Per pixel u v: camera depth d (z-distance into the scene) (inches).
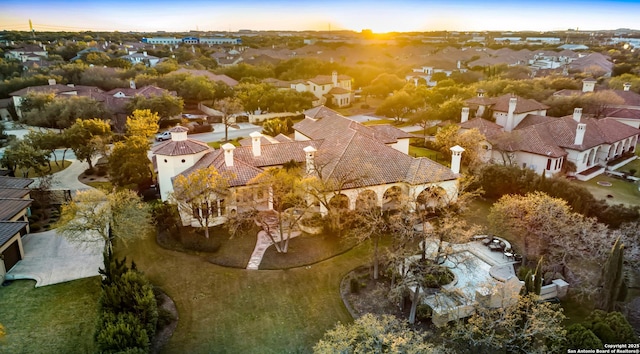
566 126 2362.2
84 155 2311.8
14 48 5900.6
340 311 1224.8
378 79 5049.2
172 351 1070.4
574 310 1235.9
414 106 3782.0
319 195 1633.9
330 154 1861.5
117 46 6904.5
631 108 3090.6
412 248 1491.1
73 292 1289.4
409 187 1718.8
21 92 3659.0
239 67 5324.8
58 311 1197.7
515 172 1894.7
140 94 3462.1
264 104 3828.7
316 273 1407.5
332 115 2437.3
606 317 1043.9
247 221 1615.4
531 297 1059.9
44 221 1787.6
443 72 5487.2
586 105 2992.1
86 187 2146.9
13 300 1243.8
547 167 2174.0
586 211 1640.0
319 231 1640.0
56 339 1087.0
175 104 3408.0
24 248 1556.3
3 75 4463.6
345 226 1638.8
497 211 1451.8
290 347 1090.1
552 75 4158.5
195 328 1152.8
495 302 1181.7
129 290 1107.3
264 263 1454.2
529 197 1480.1
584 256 1352.1
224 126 3595.0
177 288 1325.0
